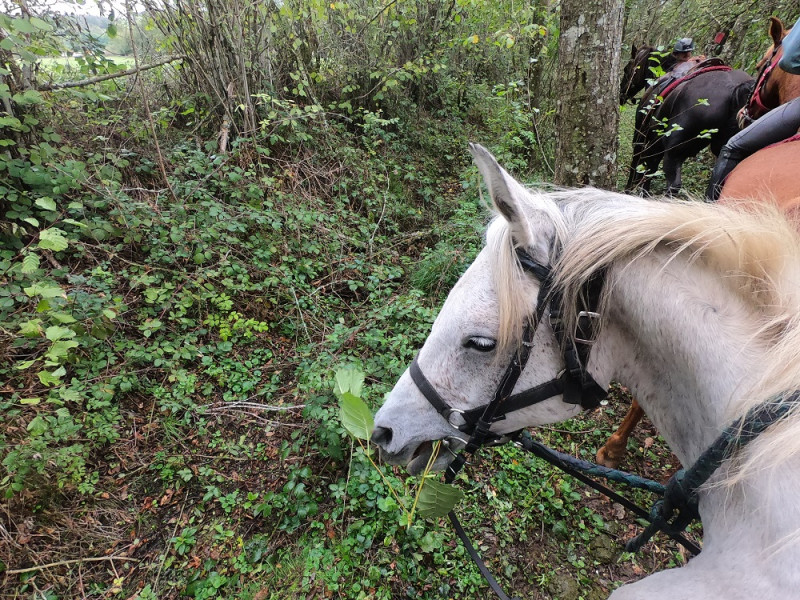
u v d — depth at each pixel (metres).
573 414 1.31
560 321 1.14
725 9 6.76
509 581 2.12
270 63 5.28
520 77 6.52
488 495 2.42
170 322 3.32
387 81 5.65
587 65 2.84
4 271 2.96
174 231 3.57
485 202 1.31
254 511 2.37
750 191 1.80
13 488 2.13
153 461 2.62
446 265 3.89
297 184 4.74
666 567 2.17
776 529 0.88
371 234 4.61
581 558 2.21
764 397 0.92
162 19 4.52
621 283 1.11
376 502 2.32
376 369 2.92
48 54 3.64
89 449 2.57
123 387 2.77
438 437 1.45
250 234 4.08
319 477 2.51
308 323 3.60
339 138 5.48
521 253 1.14
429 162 6.18
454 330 1.24
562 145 3.13
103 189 3.61
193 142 4.79
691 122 4.28
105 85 4.32
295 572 2.14
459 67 7.90
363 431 1.43
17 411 2.45
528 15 5.85
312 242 4.16
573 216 1.18
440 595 2.07
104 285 3.20
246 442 2.77
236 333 3.40
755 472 0.92
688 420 1.11
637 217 1.07
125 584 2.12
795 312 0.96
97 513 2.37
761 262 1.02
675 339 1.06
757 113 3.54
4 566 2.07
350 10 5.48
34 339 2.81
